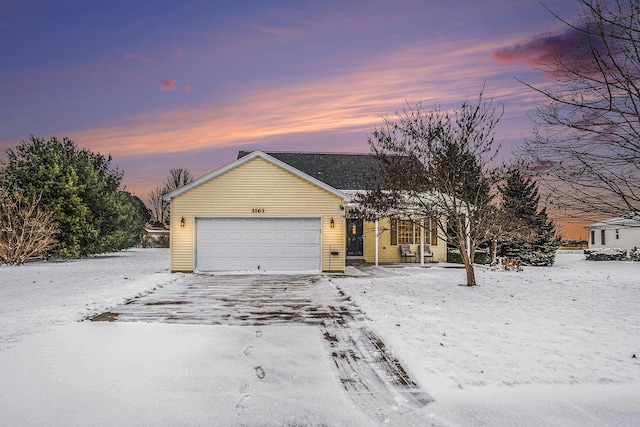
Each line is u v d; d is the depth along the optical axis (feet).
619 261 89.81
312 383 15.44
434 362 17.34
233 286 42.50
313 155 80.38
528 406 13.30
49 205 77.05
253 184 54.75
